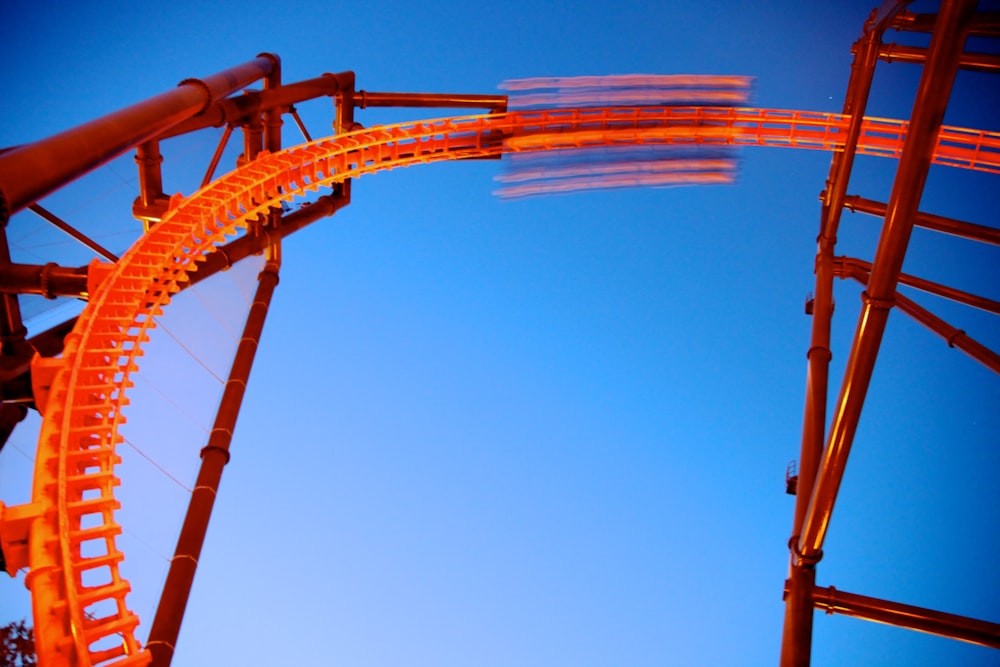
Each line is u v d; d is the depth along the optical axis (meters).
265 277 21.84
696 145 24.42
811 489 16.88
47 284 14.97
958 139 23.72
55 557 10.07
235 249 20.09
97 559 10.73
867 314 12.09
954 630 14.75
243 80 19.06
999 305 20.03
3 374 14.23
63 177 10.05
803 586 15.27
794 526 16.69
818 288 20.03
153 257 16.45
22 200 9.13
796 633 14.96
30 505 10.41
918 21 19.42
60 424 11.85
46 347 15.99
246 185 19.47
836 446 13.38
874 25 19.62
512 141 24.34
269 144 22.12
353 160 22.66
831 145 23.06
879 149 22.64
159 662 13.83
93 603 10.30
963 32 9.45
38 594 9.57
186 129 18.53
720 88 24.61
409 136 23.11
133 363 14.11
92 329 13.71
